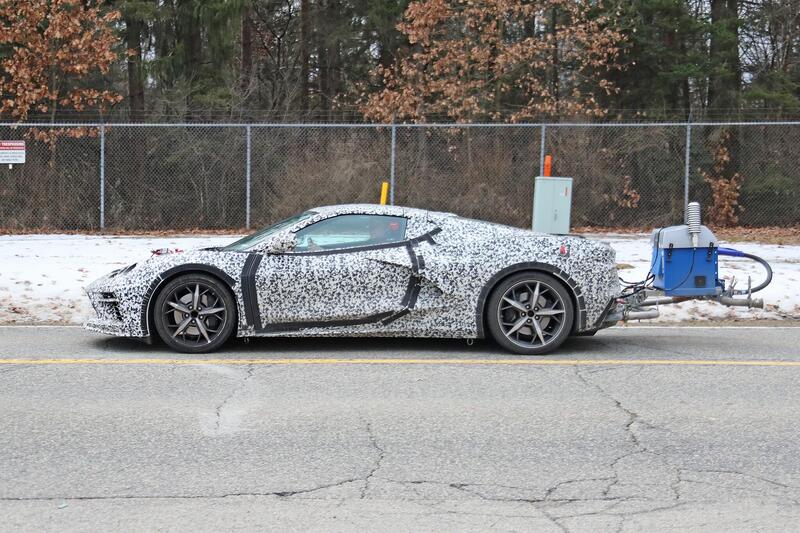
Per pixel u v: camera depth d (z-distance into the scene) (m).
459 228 8.02
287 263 7.79
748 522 4.07
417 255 7.82
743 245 16.56
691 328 9.74
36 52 19.72
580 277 7.85
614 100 26.92
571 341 8.74
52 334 8.97
